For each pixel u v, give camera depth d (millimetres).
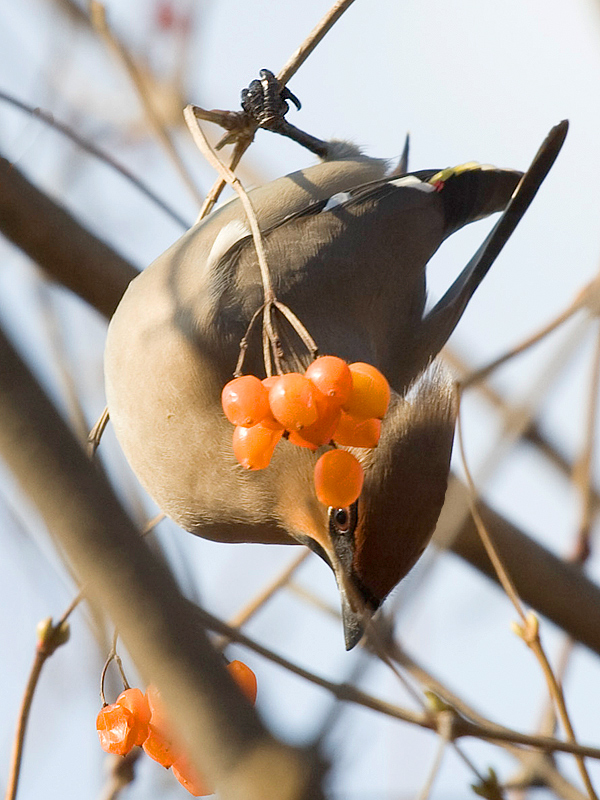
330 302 8727
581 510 8883
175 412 8242
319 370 5762
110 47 8789
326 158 10023
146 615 3996
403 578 7945
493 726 5781
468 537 8484
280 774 3627
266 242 8711
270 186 9195
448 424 8078
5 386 3965
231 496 8445
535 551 8766
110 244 8844
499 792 6258
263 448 5910
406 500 7938
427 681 6242
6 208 8438
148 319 8320
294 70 8078
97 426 8133
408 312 9281
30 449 3963
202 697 3928
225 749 3811
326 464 6086
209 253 8562
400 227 9375
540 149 8625
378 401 5820
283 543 8789
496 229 9109
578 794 6430
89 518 4008
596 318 6617
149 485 8641
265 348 5848
